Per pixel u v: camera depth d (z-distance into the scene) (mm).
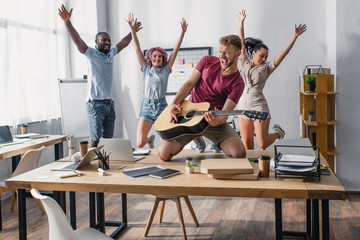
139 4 6137
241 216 3660
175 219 3609
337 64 4453
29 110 4922
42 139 4340
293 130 5578
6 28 4410
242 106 4562
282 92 5586
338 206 3957
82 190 2230
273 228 3342
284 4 5488
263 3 5566
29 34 4887
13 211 3947
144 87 4871
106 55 5082
